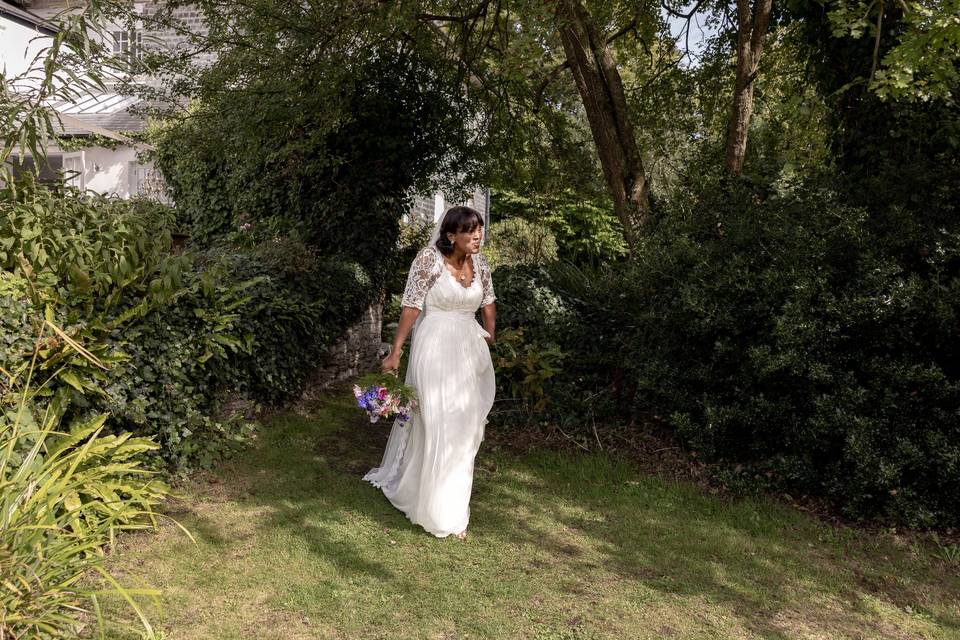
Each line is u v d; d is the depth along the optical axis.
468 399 3.94
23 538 2.40
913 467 4.11
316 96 6.64
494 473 4.95
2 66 11.16
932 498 4.22
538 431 5.77
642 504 4.49
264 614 2.94
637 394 5.82
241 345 4.61
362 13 6.43
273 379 5.49
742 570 3.64
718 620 3.13
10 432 2.95
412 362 4.03
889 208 4.51
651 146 9.62
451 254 4.05
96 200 4.47
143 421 3.82
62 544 2.55
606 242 18.00
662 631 3.01
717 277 4.82
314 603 3.04
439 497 3.80
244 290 5.13
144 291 4.05
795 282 4.49
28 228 3.54
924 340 4.29
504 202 19.64
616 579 3.47
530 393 5.91
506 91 8.73
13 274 3.39
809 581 3.56
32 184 3.79
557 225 17.89
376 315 8.43
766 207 5.05
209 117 7.19
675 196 5.96
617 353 6.11
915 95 4.70
